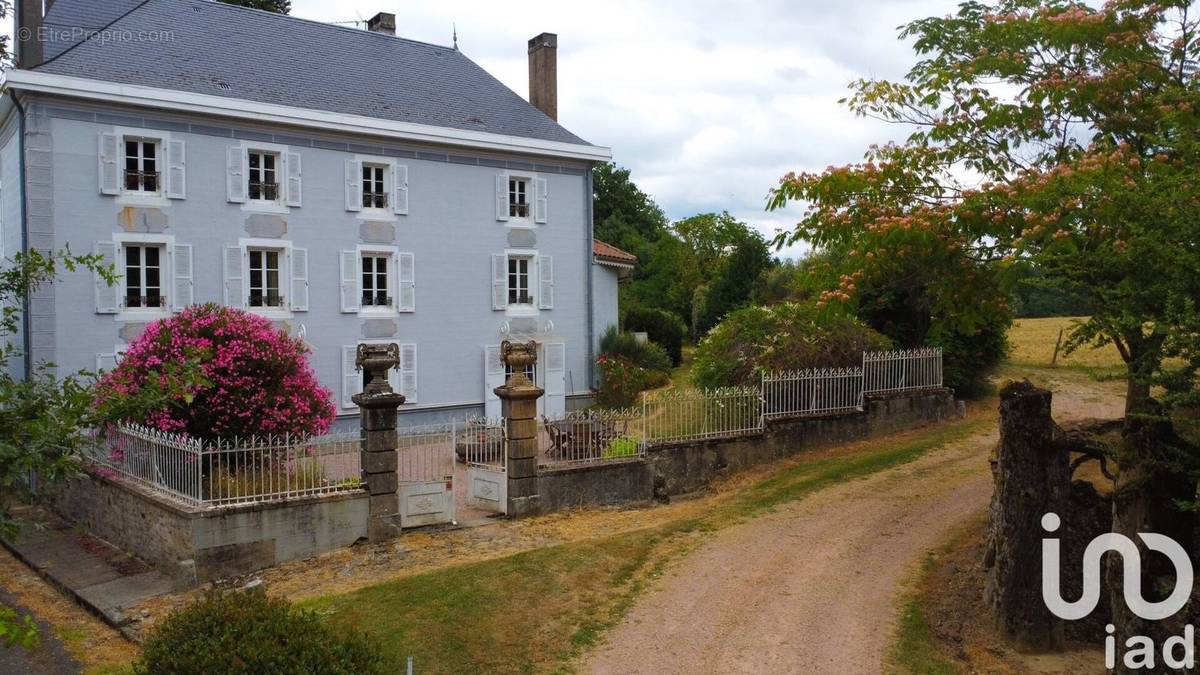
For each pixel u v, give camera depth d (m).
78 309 18.20
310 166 21.19
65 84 17.77
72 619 11.17
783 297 37.50
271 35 23.25
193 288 19.61
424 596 10.48
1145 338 8.73
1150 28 11.63
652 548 12.46
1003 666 8.97
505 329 24.16
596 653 9.11
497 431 15.24
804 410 18.33
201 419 13.45
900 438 19.17
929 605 10.28
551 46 27.64
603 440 15.88
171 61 20.34
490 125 24.45
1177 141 9.26
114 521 13.86
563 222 25.39
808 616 9.95
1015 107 12.18
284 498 12.45
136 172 19.08
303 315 21.11
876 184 12.55
